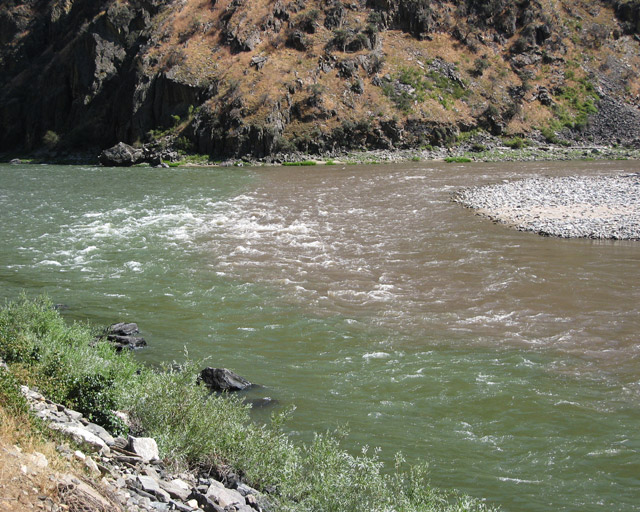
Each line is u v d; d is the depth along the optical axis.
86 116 71.81
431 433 8.98
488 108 64.25
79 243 22.67
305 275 18.20
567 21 75.06
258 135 57.81
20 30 88.69
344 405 9.88
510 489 7.52
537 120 65.31
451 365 11.62
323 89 61.59
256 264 19.52
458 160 56.44
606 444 8.70
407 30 70.50
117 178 45.16
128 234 24.28
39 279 17.67
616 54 73.25
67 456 5.66
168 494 5.89
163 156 59.12
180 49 66.56
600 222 24.17
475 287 16.83
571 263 19.05
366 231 24.53
